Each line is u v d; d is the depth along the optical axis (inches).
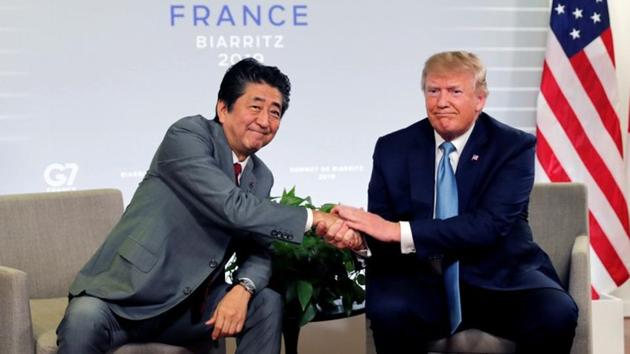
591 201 195.0
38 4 189.0
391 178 140.3
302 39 197.9
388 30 199.8
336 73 199.5
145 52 193.5
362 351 187.5
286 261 143.2
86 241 161.9
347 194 202.1
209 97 196.1
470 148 137.6
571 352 139.6
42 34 189.8
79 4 190.4
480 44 201.8
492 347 136.9
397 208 139.9
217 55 195.6
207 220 132.4
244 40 196.1
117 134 194.1
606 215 195.0
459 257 136.6
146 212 132.4
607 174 194.5
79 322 124.3
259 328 132.8
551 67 195.8
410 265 140.2
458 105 133.2
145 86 194.1
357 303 149.9
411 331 135.3
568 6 194.9
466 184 136.7
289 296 141.4
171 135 133.5
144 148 195.3
